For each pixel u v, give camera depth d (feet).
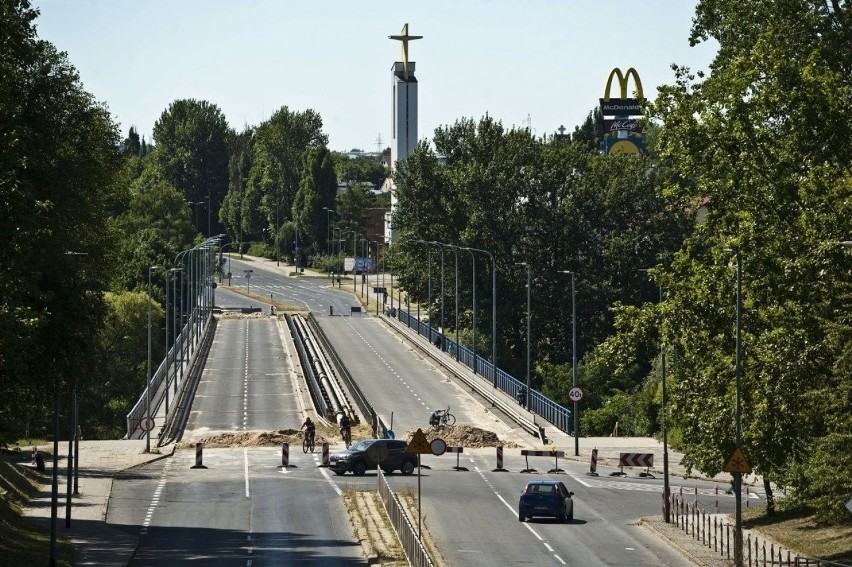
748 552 480.23
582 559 489.67
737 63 538.88
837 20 620.90
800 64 592.19
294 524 572.10
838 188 487.20
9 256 426.51
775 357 490.08
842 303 478.18
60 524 562.25
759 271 511.81
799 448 514.27
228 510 613.11
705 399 533.55
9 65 474.90
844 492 488.85
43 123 615.98
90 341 505.66
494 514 606.96
